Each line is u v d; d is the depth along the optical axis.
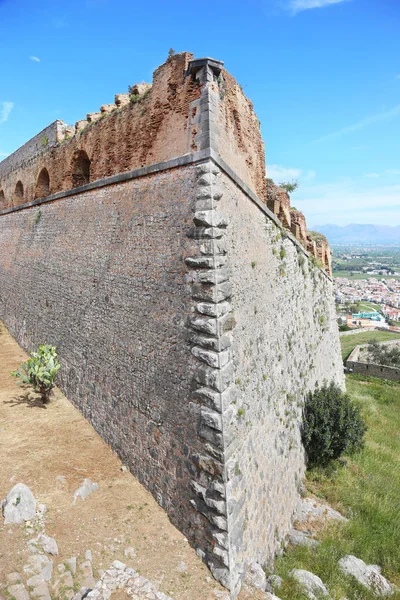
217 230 7.80
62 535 7.62
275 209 14.12
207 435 7.62
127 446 10.09
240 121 9.99
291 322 13.41
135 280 9.90
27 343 18.50
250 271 9.83
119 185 10.84
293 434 12.52
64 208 14.76
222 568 7.30
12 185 22.06
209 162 7.89
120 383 10.47
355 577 9.18
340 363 24.41
